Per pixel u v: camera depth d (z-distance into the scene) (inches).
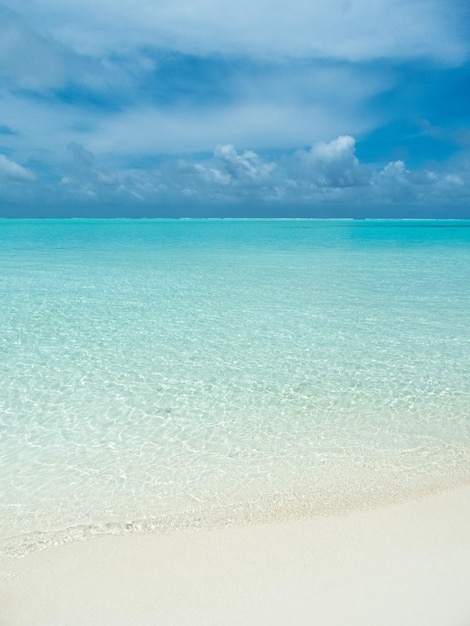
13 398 302.8
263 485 204.7
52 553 161.2
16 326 473.4
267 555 157.6
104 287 703.1
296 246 1588.3
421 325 475.8
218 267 955.3
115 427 265.0
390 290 681.6
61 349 400.2
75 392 313.0
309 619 130.6
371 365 360.2
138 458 231.1
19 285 714.8
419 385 320.5
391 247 1544.0
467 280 775.1
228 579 146.6
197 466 222.7
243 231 2933.1
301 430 259.0
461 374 339.9
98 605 137.6
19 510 188.2
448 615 131.0
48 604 138.3
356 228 3595.0
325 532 169.5
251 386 322.0
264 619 131.1
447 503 186.5
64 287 701.3
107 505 191.5
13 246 1514.5
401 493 195.2
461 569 148.7
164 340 426.6
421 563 151.8
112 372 349.1
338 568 150.3
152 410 286.5
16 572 151.6
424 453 231.1
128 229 3129.9
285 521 177.3
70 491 202.2
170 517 181.9
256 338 432.1
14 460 229.6
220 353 390.6
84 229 3075.8
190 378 337.1
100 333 448.8
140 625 130.6
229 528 173.5
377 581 144.3
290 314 527.5
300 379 333.4
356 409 284.8
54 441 249.0
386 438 248.1
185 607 136.1
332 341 421.4
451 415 274.8
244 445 243.0
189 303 588.1
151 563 155.0
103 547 163.9
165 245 1614.2
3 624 131.3
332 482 205.8
